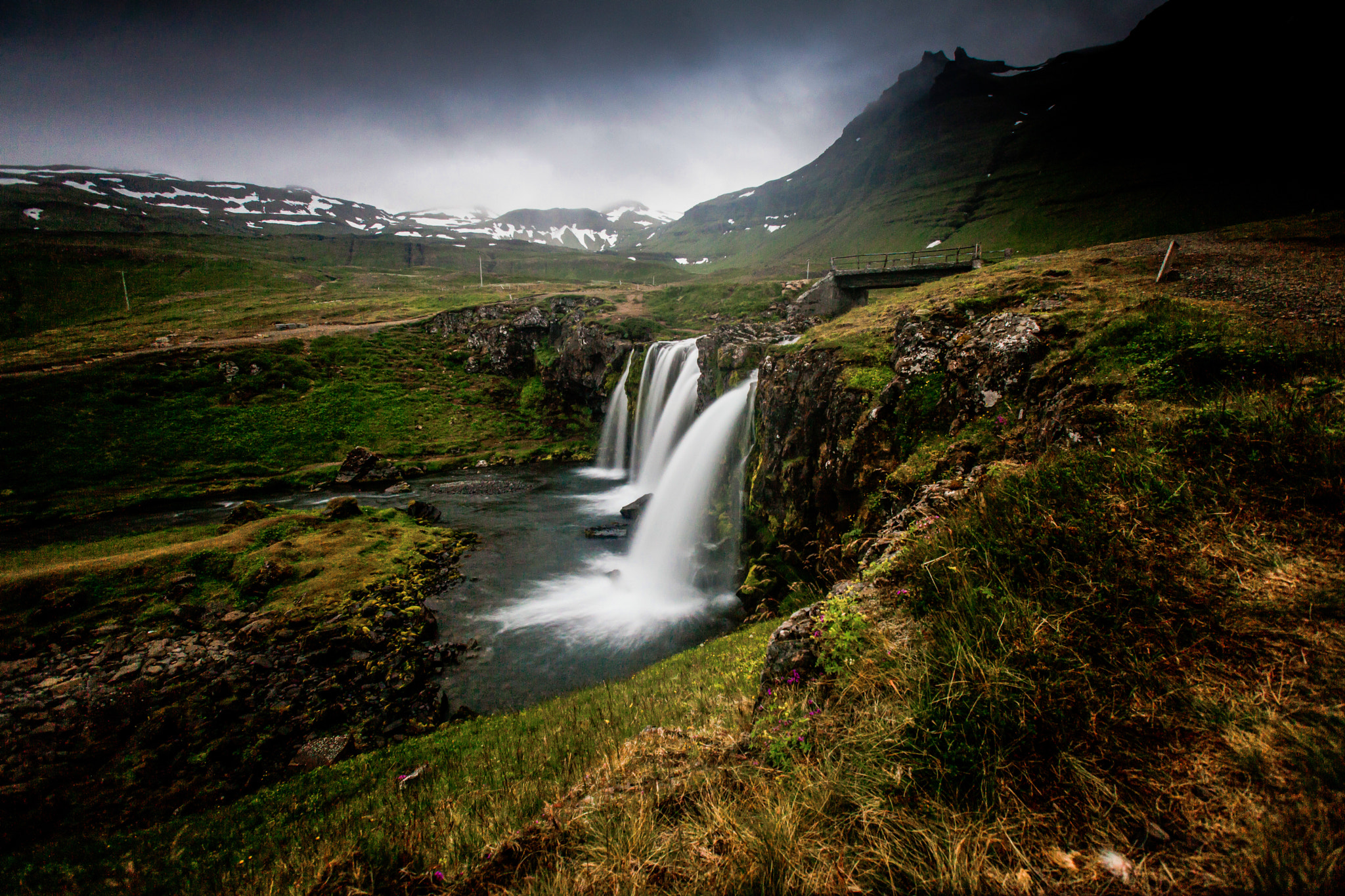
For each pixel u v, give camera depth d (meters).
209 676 13.10
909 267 37.50
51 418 37.28
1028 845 2.53
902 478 11.01
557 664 14.38
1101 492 4.26
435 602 18.34
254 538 20.67
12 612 15.30
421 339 64.00
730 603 18.09
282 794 8.65
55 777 9.82
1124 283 15.69
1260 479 3.77
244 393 46.22
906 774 3.04
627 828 3.50
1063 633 3.30
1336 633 2.77
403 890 3.69
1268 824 2.21
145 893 5.94
